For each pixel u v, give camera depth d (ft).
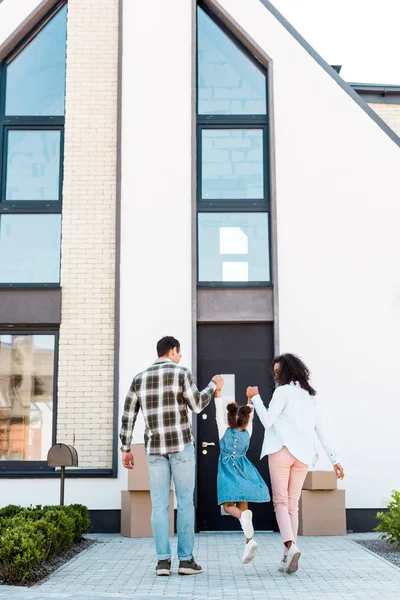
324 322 33.55
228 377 33.71
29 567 19.47
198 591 18.20
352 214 34.42
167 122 35.12
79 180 34.91
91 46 36.09
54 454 28.53
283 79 35.47
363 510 32.17
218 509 32.53
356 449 32.63
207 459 32.89
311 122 35.12
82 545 26.99
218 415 22.38
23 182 35.17
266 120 35.70
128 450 21.49
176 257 34.01
